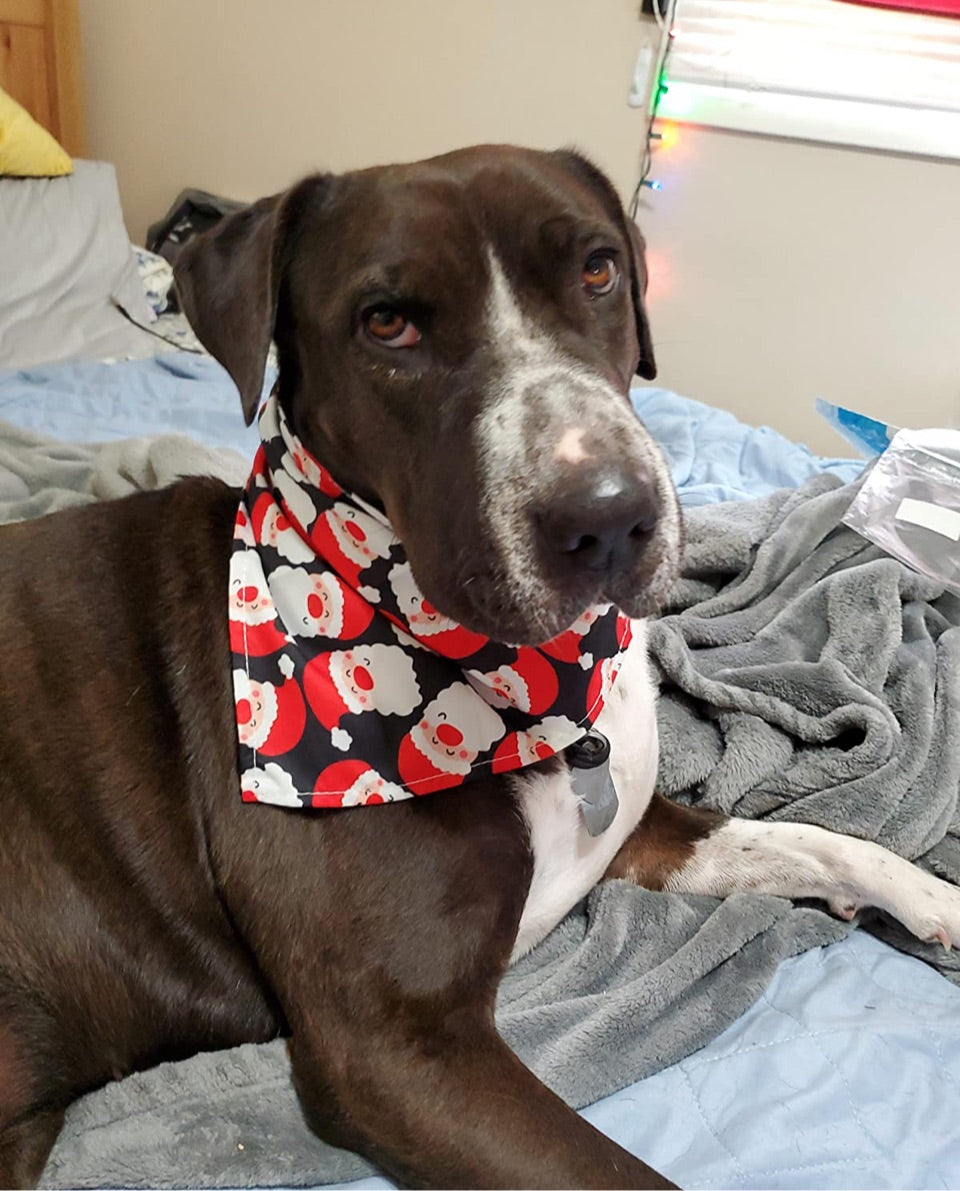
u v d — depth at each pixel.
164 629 1.11
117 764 1.07
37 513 1.89
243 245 1.07
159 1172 0.96
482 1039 0.98
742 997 1.16
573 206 1.01
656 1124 1.03
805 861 1.30
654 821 1.37
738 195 3.29
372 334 0.98
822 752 1.46
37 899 1.04
